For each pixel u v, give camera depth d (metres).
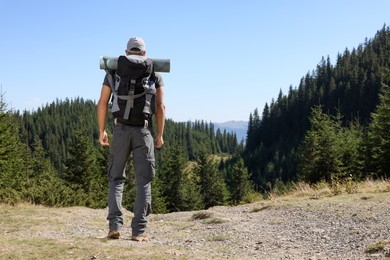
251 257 4.39
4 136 32.88
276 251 4.90
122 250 4.03
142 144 4.48
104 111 4.49
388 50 184.75
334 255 4.62
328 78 181.75
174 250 4.23
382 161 30.25
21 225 7.26
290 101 177.75
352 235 5.74
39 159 65.88
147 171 4.59
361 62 182.25
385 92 31.36
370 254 4.51
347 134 41.09
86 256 3.81
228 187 72.94
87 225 7.58
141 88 4.36
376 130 30.94
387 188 10.54
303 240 5.64
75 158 46.78
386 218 6.60
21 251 3.97
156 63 4.52
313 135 38.62
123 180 4.73
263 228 6.80
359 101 157.00
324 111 164.50
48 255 3.85
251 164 142.50
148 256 3.83
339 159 37.78
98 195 40.69
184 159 64.75
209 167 70.75
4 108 32.75
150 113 4.46
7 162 32.72
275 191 14.64
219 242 5.60
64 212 9.75
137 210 4.65
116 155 4.51
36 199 13.65
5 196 12.84
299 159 40.47
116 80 4.39
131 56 4.44
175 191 63.31
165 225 7.84
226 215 8.89
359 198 9.17
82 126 49.50
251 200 14.83
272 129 168.50
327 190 11.80
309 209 8.34
